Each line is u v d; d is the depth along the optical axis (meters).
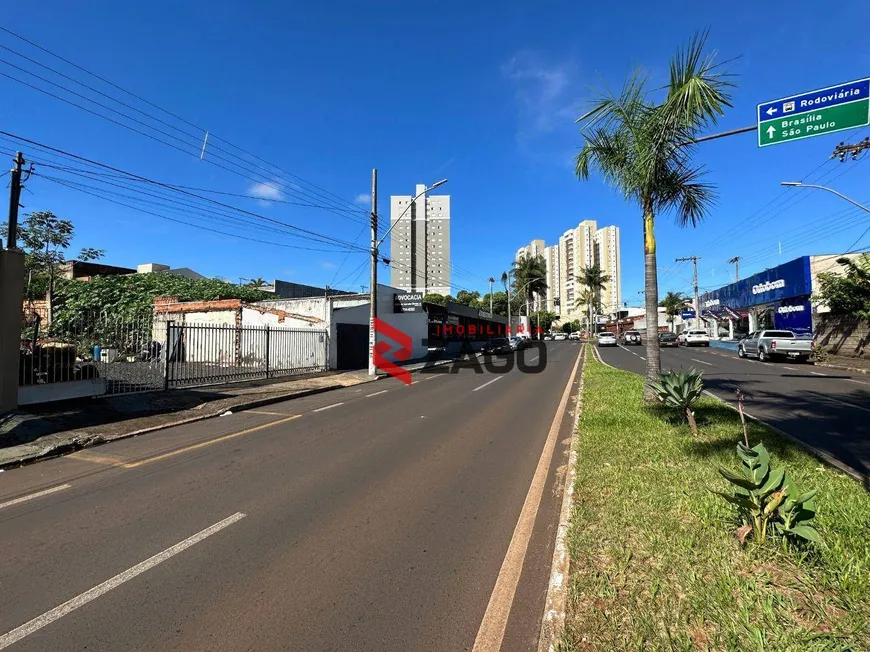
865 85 7.61
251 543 4.05
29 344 9.96
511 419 9.56
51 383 9.97
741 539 3.47
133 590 3.32
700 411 8.70
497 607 3.11
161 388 13.23
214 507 4.90
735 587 3.00
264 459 6.74
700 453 5.98
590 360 24.73
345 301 26.31
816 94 7.86
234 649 2.69
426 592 3.29
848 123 7.68
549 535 4.18
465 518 4.56
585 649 2.53
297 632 2.84
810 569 3.16
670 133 8.41
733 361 24.11
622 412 8.90
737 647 2.47
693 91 7.74
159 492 5.39
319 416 10.20
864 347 22.02
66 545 4.04
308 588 3.33
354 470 6.14
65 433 8.11
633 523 4.00
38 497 5.29
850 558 3.24
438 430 8.55
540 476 5.84
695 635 2.60
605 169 10.02
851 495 4.47
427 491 5.32
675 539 3.68
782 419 8.50
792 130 8.01
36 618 2.99
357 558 3.77
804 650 2.41
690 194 9.75
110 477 6.01
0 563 3.73
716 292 46.69
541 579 3.46
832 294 22.62
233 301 22.97
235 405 11.20
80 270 36.81
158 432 8.73
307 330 20.09
